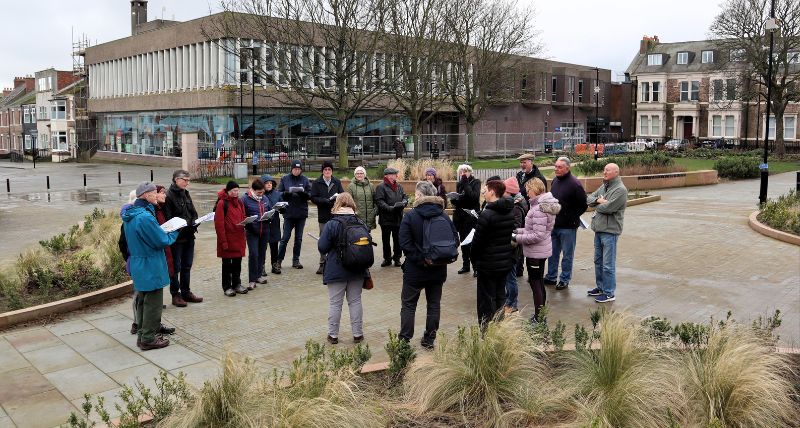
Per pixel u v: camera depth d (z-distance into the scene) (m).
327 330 7.91
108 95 59.47
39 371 6.66
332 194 11.20
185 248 9.12
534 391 5.20
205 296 9.62
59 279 9.76
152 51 52.03
